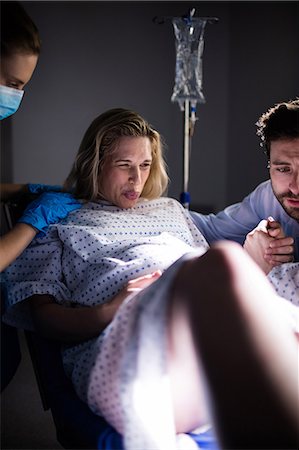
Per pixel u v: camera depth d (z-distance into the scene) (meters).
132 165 1.45
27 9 2.63
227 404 0.70
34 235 1.31
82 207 1.47
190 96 2.29
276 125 1.31
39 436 1.60
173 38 2.71
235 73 2.71
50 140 2.71
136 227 1.43
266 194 1.58
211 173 2.80
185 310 0.79
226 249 0.82
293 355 0.73
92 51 2.69
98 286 1.22
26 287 1.25
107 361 0.92
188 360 0.85
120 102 2.73
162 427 0.88
